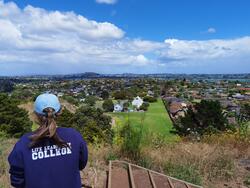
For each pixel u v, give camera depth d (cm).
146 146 772
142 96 9138
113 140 777
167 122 4853
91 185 557
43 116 221
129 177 591
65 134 230
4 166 614
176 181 592
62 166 224
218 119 2291
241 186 616
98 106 8550
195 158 723
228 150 814
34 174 218
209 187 604
